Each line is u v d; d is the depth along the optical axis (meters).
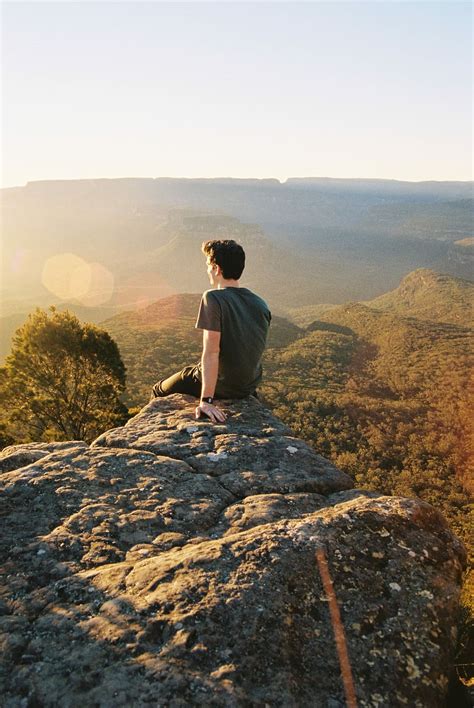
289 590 1.79
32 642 1.57
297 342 127.00
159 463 2.80
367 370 108.62
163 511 2.35
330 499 2.57
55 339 14.55
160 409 3.70
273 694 1.43
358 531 2.13
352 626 1.72
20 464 2.88
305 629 1.67
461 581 2.08
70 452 2.93
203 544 2.04
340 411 75.88
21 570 1.94
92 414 15.59
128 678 1.42
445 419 74.00
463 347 114.44
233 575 1.83
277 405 77.69
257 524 2.26
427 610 1.84
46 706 1.36
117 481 2.60
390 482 57.50
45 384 14.93
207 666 1.48
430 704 1.56
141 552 2.05
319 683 1.51
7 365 14.78
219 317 3.39
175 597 1.72
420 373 101.56
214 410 3.41
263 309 3.58
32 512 2.32
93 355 15.15
